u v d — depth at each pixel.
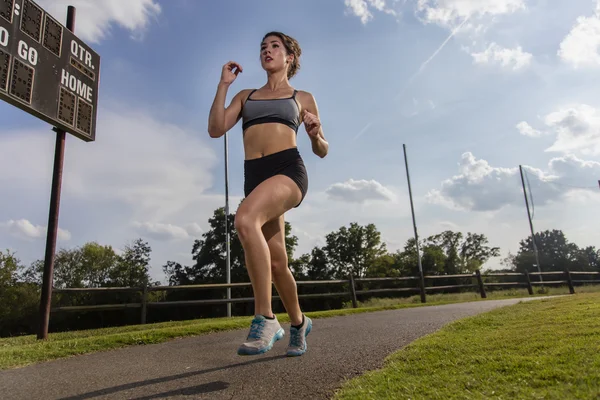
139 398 2.19
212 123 2.21
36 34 5.58
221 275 36.00
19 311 35.59
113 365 3.19
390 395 1.89
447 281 45.28
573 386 1.67
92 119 6.67
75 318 34.25
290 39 2.56
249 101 2.41
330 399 2.02
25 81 5.35
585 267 65.94
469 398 1.71
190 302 8.84
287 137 2.30
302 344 2.46
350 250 46.31
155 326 6.92
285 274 2.37
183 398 2.16
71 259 42.28
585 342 2.47
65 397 2.28
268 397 2.13
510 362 2.19
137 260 44.88
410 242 55.28
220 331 5.20
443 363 2.41
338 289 35.22
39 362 3.45
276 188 2.08
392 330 4.55
